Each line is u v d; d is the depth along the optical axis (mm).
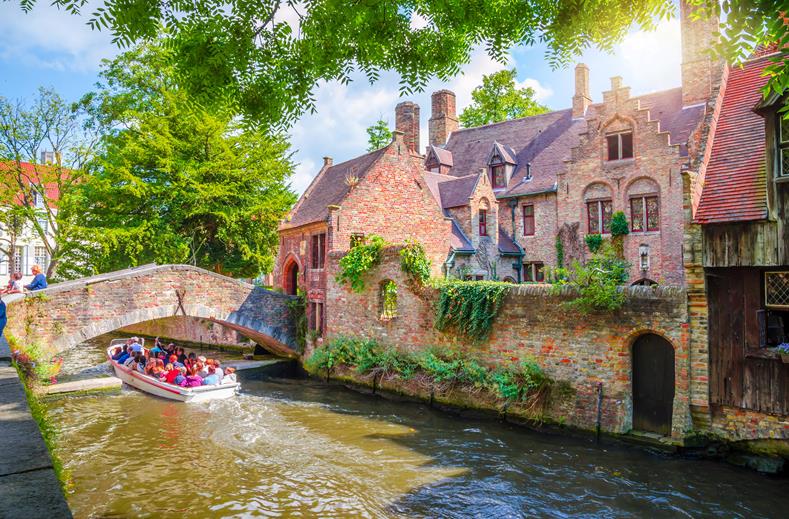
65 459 10594
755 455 9617
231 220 23750
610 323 11375
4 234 34156
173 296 18562
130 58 24359
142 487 9188
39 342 16000
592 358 11648
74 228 21641
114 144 23922
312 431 12547
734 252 9750
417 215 21344
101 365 21328
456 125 33344
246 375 19969
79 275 24797
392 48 6109
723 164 10875
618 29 5375
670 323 10523
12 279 17016
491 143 29422
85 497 8758
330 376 18578
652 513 8164
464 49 6324
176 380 16141
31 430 3635
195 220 24594
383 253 16906
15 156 23031
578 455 10594
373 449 11195
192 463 10398
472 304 13969
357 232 19703
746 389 9656
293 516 8117
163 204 23344
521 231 24906
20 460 3002
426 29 6074
